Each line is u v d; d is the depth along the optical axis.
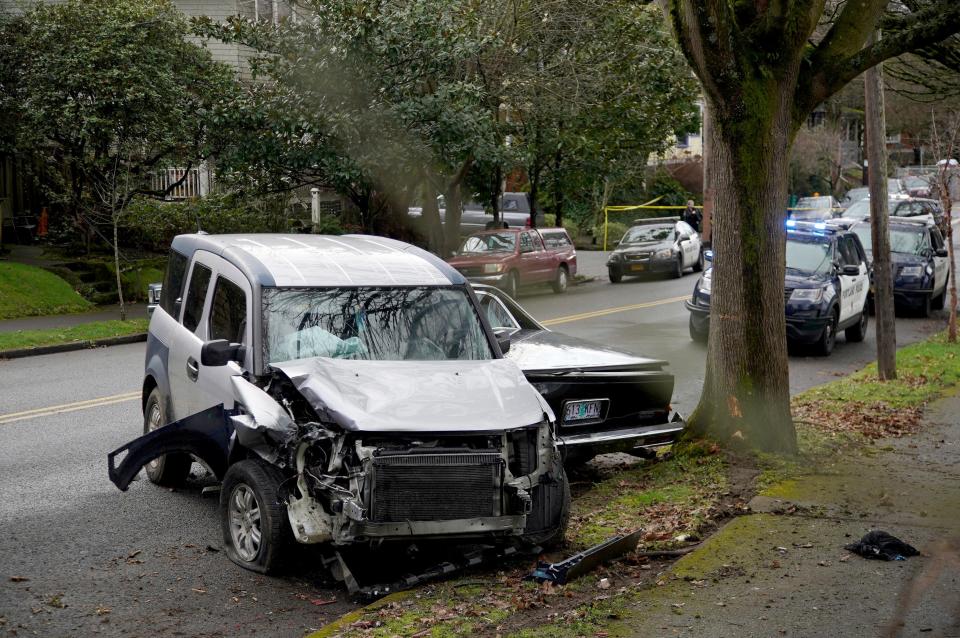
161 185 27.80
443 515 5.98
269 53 22.53
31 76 21.08
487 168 23.70
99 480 8.91
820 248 17.88
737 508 7.70
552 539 6.83
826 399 12.34
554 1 24.89
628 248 30.55
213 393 7.27
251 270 7.41
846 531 7.07
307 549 6.59
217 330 7.64
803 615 5.58
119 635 5.57
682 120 30.36
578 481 9.11
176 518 7.81
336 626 5.55
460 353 7.34
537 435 6.46
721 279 9.33
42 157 22.58
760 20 8.76
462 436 6.07
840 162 57.59
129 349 17.25
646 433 8.72
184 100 21.84
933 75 13.77
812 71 9.09
